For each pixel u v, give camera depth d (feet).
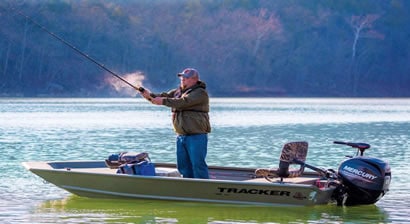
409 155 142.20
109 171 91.04
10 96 614.34
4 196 90.38
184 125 84.12
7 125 232.73
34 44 636.89
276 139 181.98
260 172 83.41
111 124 239.91
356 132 210.59
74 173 85.66
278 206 82.28
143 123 247.29
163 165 97.91
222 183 81.35
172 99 83.35
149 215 79.05
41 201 87.10
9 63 627.05
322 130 219.00
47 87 626.64
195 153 84.12
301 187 80.23
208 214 79.41
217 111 359.05
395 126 240.53
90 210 81.71
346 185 82.64
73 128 219.41
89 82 638.94
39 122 250.37
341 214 80.38
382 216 79.77
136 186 84.23
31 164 91.45
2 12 637.71
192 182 81.87
